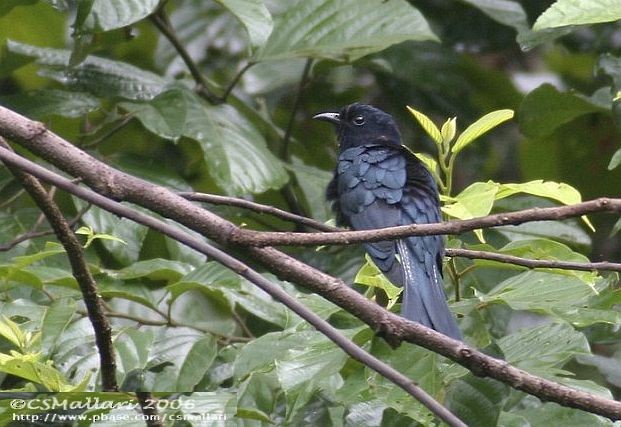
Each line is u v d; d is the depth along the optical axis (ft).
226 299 34.37
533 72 60.70
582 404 22.52
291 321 29.17
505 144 57.31
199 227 25.08
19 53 42.60
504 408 31.17
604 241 50.72
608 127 52.21
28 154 39.65
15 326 27.32
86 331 30.63
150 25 52.85
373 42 42.75
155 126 38.81
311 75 48.83
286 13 43.83
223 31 53.78
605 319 28.19
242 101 48.14
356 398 27.81
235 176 38.73
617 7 24.63
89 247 37.06
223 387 33.01
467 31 53.31
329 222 35.40
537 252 28.43
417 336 23.70
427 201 34.81
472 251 29.37
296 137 53.52
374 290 30.76
